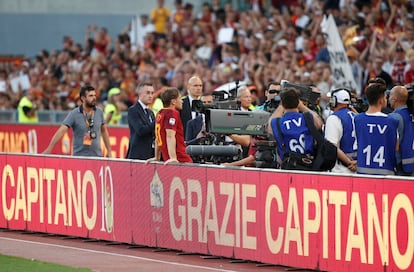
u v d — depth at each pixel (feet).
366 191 86.63
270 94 110.63
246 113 107.34
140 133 121.60
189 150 105.19
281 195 94.17
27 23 245.24
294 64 173.58
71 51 226.99
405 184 83.56
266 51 184.85
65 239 118.01
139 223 109.81
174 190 105.29
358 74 168.14
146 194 108.68
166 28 214.07
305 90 106.83
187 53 198.29
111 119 187.11
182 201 104.37
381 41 167.73
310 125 96.17
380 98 94.38
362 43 169.89
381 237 85.61
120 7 231.71
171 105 108.17
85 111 127.44
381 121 93.86
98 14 238.48
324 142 95.45
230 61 186.60
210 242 101.65
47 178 121.39
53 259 102.42
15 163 126.00
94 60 217.36
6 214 127.44
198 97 124.26
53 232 120.88
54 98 217.97
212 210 101.19
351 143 99.40
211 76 185.88
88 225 116.26
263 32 191.72
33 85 227.20
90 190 115.65
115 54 216.95
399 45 165.89
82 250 108.58
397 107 98.94
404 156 97.96
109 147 130.93
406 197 83.51
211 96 124.67
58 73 225.56
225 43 193.36
